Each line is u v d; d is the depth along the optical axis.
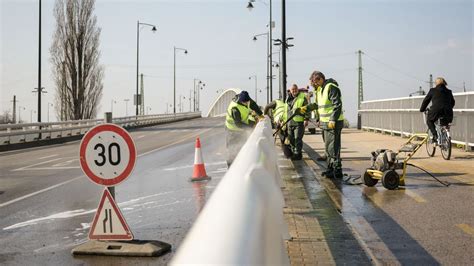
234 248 1.25
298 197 7.79
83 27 44.66
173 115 65.44
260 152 3.57
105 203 5.64
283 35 23.22
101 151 5.61
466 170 10.68
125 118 44.84
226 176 2.34
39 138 28.28
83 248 5.59
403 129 21.81
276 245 2.44
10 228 6.92
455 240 5.43
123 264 5.18
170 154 17.86
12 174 13.52
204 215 1.50
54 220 7.40
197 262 1.11
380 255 4.88
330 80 9.98
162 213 7.64
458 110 15.28
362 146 17.39
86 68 45.28
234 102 10.30
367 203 7.46
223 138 26.83
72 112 44.50
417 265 4.57
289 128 13.61
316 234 5.55
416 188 8.68
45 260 5.37
